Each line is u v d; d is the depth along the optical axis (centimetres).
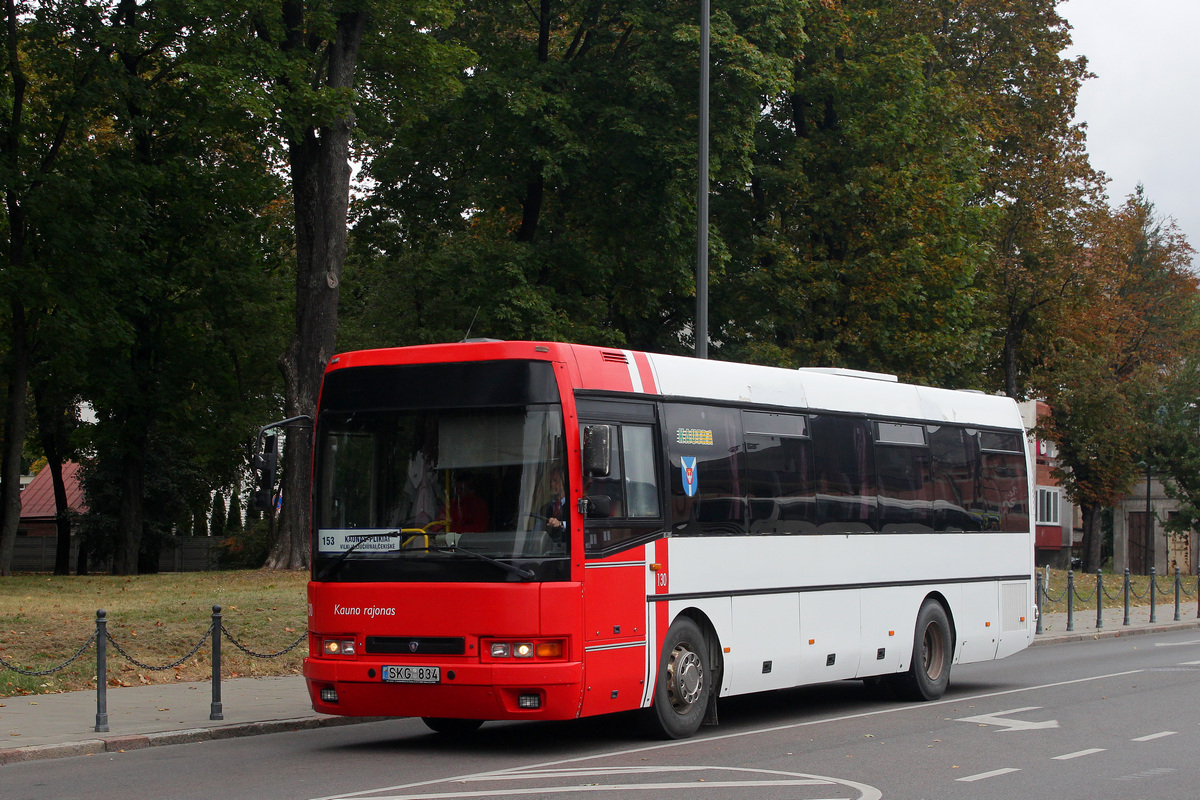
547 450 1081
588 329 3042
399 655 1082
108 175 3136
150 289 3366
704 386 1275
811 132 3556
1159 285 5841
